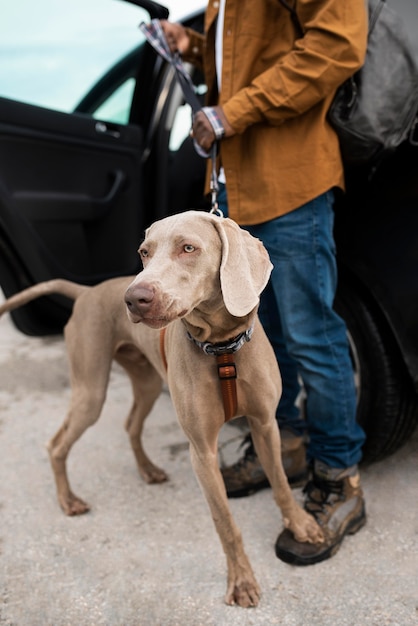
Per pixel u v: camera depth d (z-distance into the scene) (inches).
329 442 78.0
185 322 61.6
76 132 115.9
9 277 109.3
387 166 78.5
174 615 65.3
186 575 71.6
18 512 87.9
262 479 87.1
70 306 117.0
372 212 80.6
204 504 86.4
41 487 94.6
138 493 91.1
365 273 81.2
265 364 65.1
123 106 134.0
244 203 76.0
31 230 105.9
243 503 86.1
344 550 74.2
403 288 77.1
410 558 70.9
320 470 78.6
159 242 55.5
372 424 84.7
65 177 114.7
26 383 139.5
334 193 83.0
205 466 65.2
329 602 65.2
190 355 63.6
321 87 67.5
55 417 119.6
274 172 73.0
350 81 69.9
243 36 72.9
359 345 84.8
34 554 77.8
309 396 78.2
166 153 127.2
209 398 63.4
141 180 129.6
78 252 117.9
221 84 76.0
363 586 67.2
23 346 167.8
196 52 94.0
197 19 116.2
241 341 62.1
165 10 102.1
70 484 95.4
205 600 67.2
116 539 80.0
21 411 123.9
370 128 70.1
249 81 74.5
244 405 65.6
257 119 70.6
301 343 75.8
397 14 71.7
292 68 67.6
